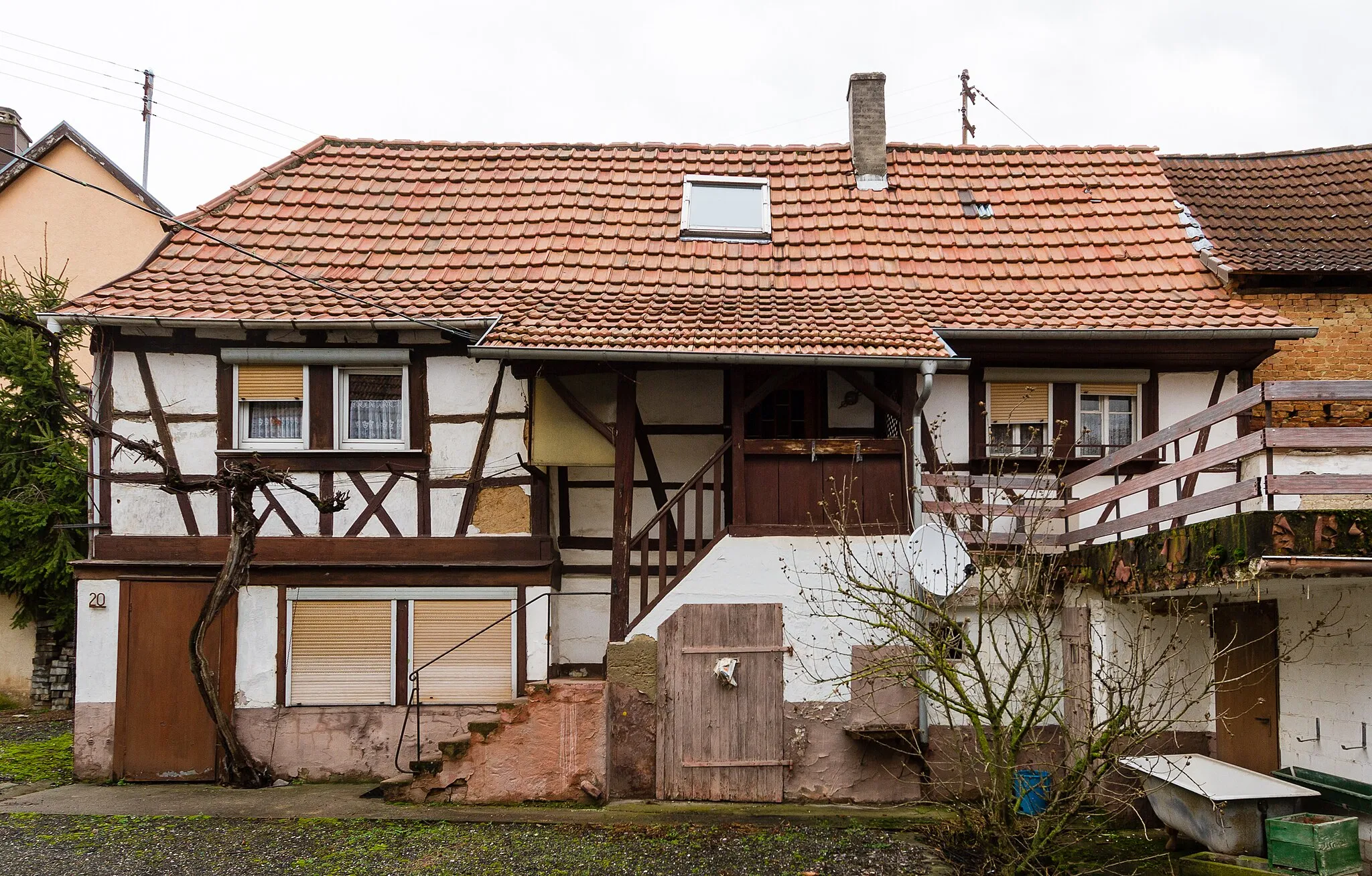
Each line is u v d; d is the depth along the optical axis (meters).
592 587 10.80
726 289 11.16
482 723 9.51
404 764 10.14
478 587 10.27
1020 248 11.93
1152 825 8.97
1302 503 7.27
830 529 9.66
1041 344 10.46
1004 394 10.72
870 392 9.69
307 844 8.08
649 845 8.19
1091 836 8.35
